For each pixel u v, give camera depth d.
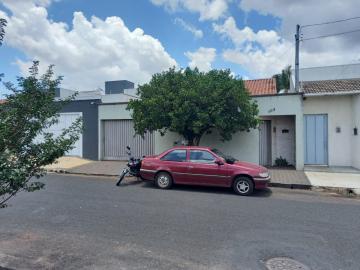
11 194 3.60
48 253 4.56
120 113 16.75
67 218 6.40
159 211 7.05
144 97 13.34
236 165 9.40
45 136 3.88
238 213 6.98
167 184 9.98
